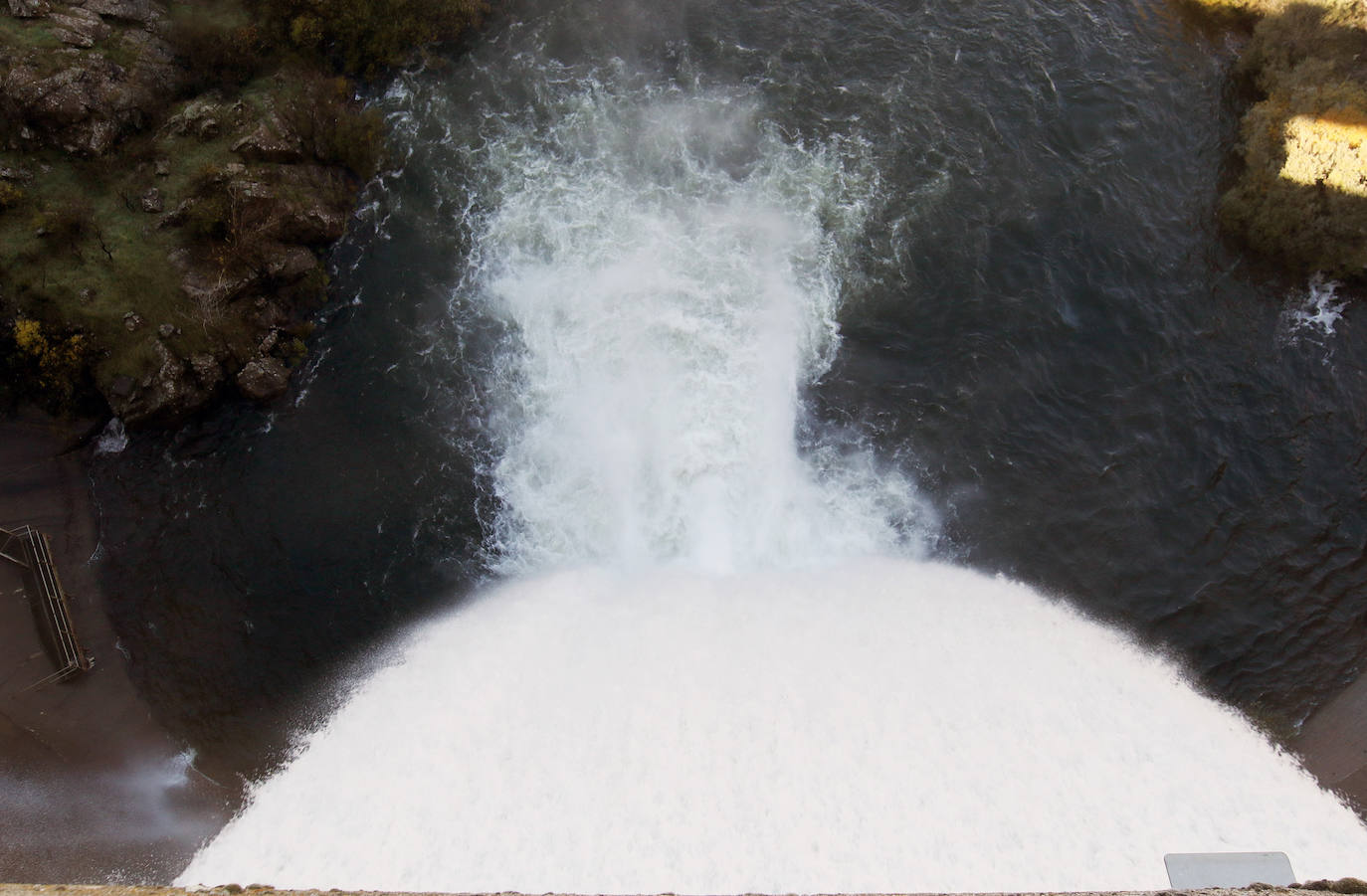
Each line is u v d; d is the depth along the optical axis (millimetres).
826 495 47125
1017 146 56438
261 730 41562
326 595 44688
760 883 37500
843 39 61000
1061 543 45719
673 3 62844
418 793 39812
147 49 54031
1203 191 55156
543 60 60438
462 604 44875
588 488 47500
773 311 51625
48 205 49188
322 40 58375
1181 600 44312
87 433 47469
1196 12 62000
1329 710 41656
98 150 50531
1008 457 47812
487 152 56875
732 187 55562
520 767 40281
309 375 50312
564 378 50219
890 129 57062
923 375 50000
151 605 44062
